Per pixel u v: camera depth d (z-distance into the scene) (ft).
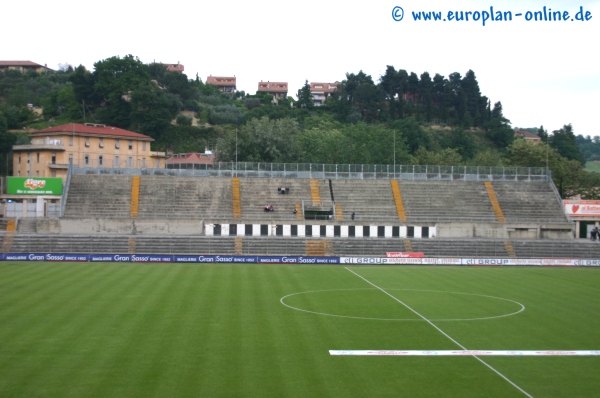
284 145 382.83
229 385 86.33
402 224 282.15
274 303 146.92
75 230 270.87
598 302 155.12
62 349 102.68
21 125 549.13
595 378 92.63
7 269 197.67
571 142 635.25
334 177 317.01
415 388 86.84
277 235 278.26
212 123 628.28
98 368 92.84
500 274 208.03
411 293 166.09
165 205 288.51
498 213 299.58
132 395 81.71
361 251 250.78
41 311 131.75
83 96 588.91
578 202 302.66
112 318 125.70
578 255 253.85
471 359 102.01
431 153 453.17
